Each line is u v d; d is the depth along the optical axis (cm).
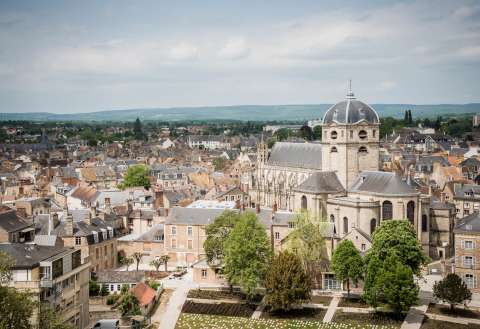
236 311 16900
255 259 17312
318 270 18525
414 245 17450
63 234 19575
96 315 16225
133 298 16088
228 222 19188
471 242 17412
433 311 16350
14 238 16650
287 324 15938
